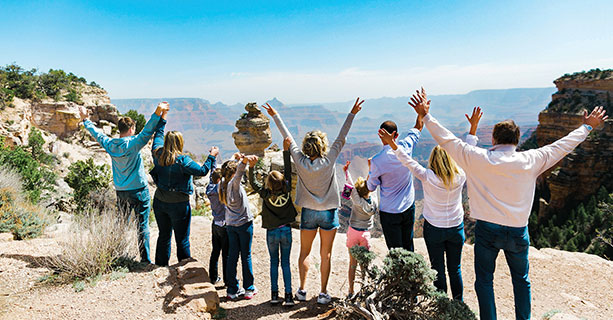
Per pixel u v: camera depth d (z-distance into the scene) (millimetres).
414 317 3490
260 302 4547
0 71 60438
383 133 3965
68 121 58719
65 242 4934
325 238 4379
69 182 18672
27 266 4809
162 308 3855
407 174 4367
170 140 4594
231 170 4492
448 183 3781
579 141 3033
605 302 5281
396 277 3547
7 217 6406
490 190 3129
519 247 3154
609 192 70875
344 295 4727
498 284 5922
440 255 4043
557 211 76688
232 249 4633
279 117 4566
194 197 26500
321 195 4207
